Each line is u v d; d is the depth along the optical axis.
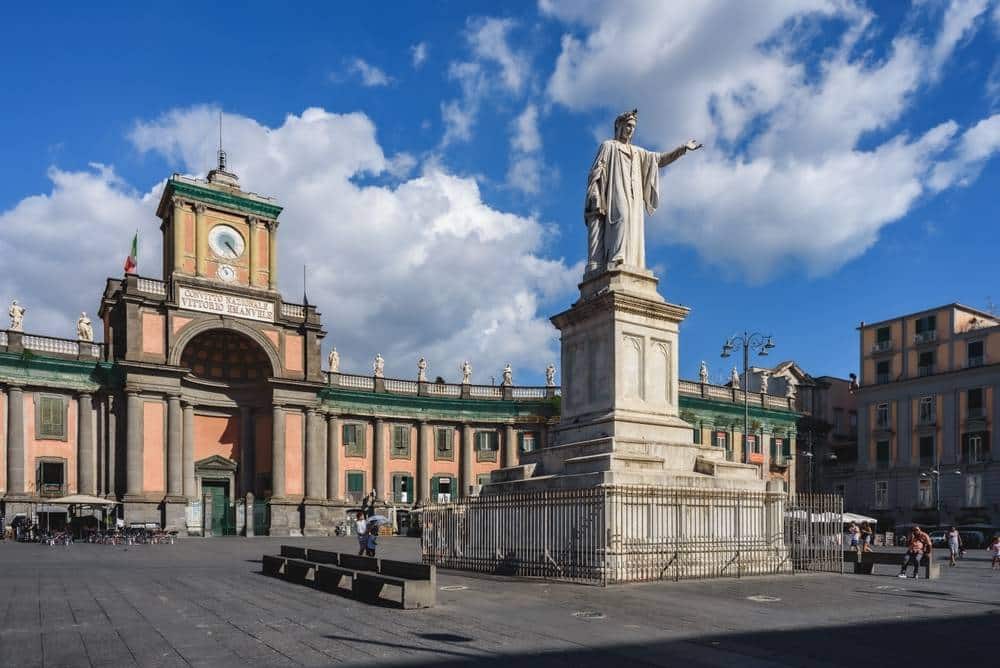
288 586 18.33
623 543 17.86
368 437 60.91
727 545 19.75
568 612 13.56
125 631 12.02
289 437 55.34
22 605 15.06
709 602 14.86
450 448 63.72
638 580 17.80
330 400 58.94
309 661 9.84
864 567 22.78
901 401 69.06
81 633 11.88
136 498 48.09
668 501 18.95
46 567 24.55
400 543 44.34
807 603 15.14
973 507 62.12
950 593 18.02
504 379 66.12
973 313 68.06
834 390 84.00
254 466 56.09
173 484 49.56
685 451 21.48
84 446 48.31
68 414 48.44
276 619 13.08
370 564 17.14
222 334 54.50
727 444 71.50
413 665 9.60
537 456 22.66
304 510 54.72
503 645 10.77
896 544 54.62
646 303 21.73
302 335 56.81
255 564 26.14
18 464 46.09
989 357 63.00
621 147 23.47
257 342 54.38
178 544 40.34
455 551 22.23
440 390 64.00
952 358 65.50
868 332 72.62
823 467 77.31
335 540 47.44
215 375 55.50
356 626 12.29
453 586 17.03
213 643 11.02
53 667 9.59
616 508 17.92
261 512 54.25
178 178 52.44
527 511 19.83
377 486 60.09
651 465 20.02
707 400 70.06
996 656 10.52
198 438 54.72
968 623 13.33
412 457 62.41
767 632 11.86
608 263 22.69
